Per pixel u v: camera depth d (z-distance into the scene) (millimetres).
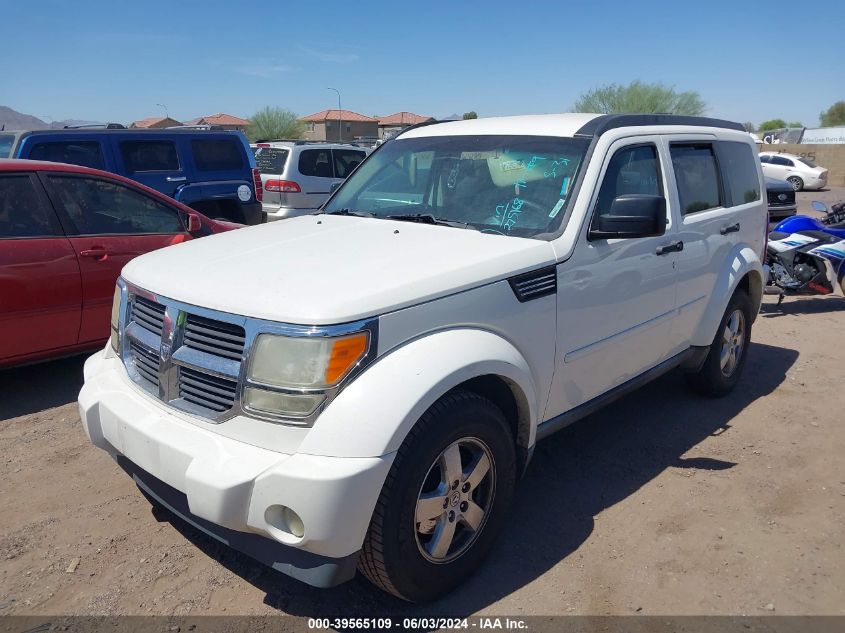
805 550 3285
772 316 7945
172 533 3355
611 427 4688
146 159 8539
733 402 5172
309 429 2426
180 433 2629
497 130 4074
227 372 2572
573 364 3449
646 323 3965
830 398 5266
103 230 5336
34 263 4844
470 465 2904
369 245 3230
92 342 5270
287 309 2498
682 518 3557
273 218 12062
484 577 3059
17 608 2814
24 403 4941
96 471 3955
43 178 5070
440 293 2748
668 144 4238
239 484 2375
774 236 7957
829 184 35969
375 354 2514
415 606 2867
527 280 3104
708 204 4648
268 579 3023
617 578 3066
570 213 3420
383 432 2402
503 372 2869
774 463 4180
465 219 3674
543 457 4238
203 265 3049
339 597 2910
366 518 2414
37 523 3422
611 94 44250
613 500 3734
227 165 9414
